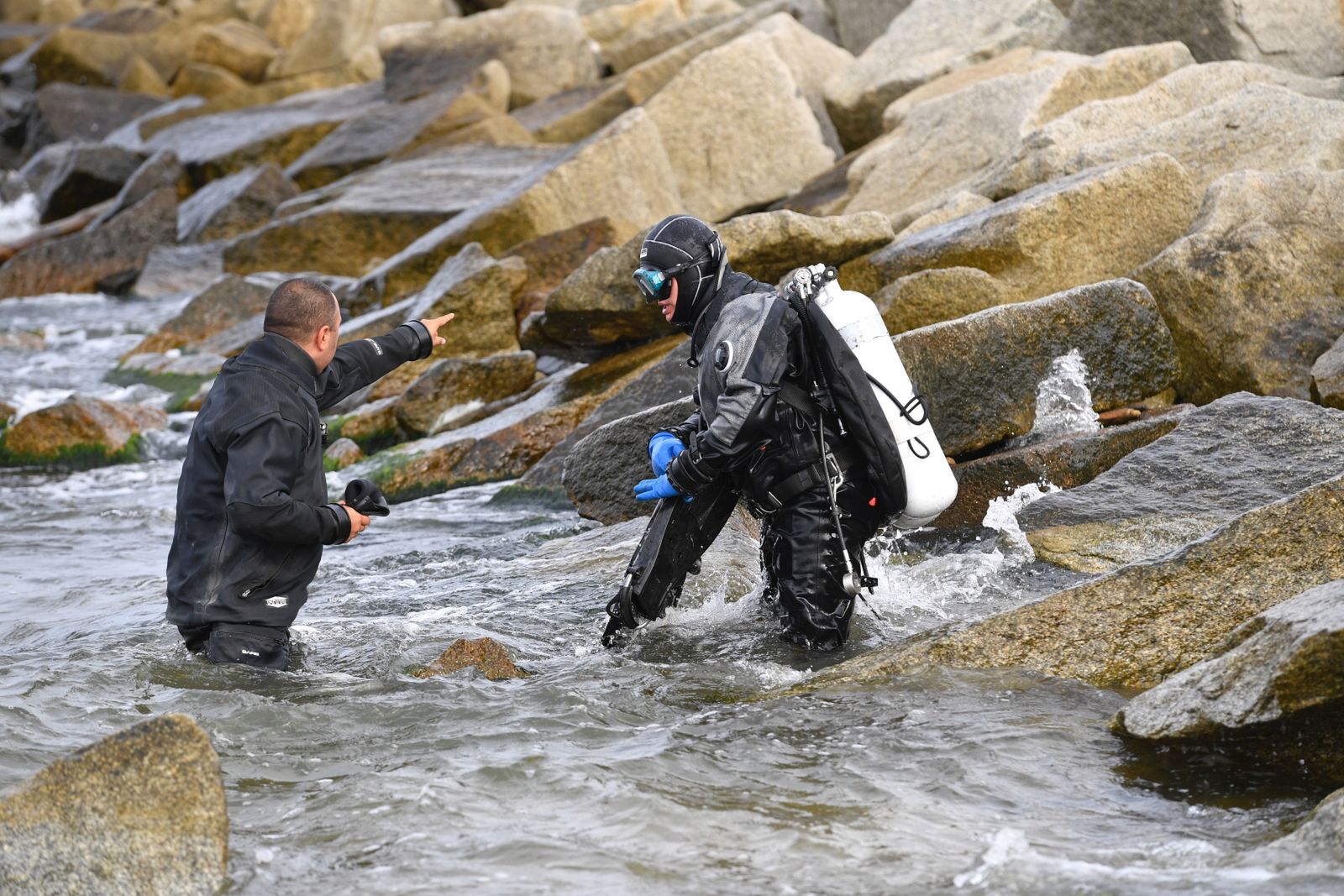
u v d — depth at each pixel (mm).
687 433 14562
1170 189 25359
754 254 25734
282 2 85188
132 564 21156
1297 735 10484
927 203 30766
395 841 9773
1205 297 22594
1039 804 10219
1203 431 18125
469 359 29719
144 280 54156
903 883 8914
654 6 73875
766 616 15398
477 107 58969
